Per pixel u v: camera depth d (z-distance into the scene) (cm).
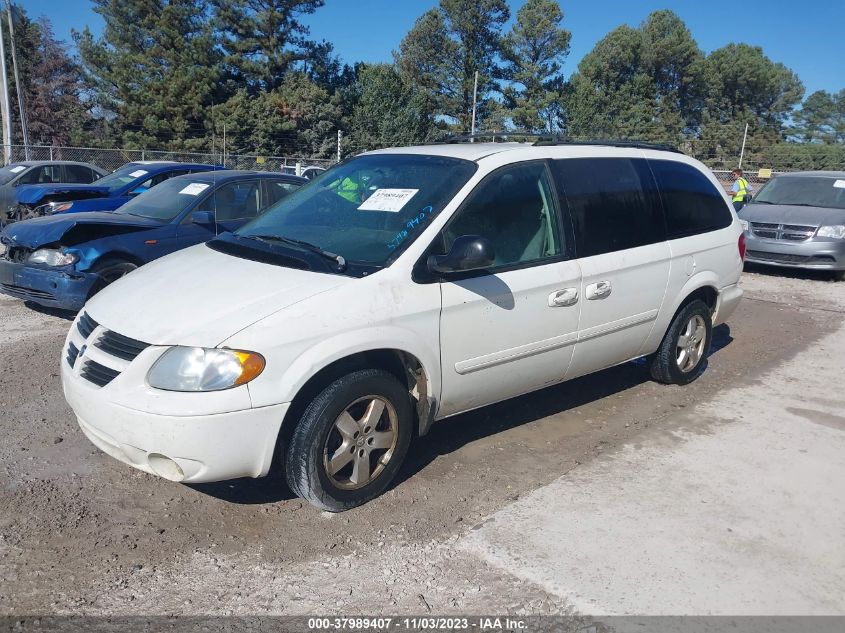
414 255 383
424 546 348
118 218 729
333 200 452
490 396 434
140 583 317
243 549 344
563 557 340
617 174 504
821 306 928
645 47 5678
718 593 316
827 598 314
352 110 4644
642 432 491
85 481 403
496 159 436
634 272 494
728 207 601
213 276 381
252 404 329
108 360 346
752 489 410
